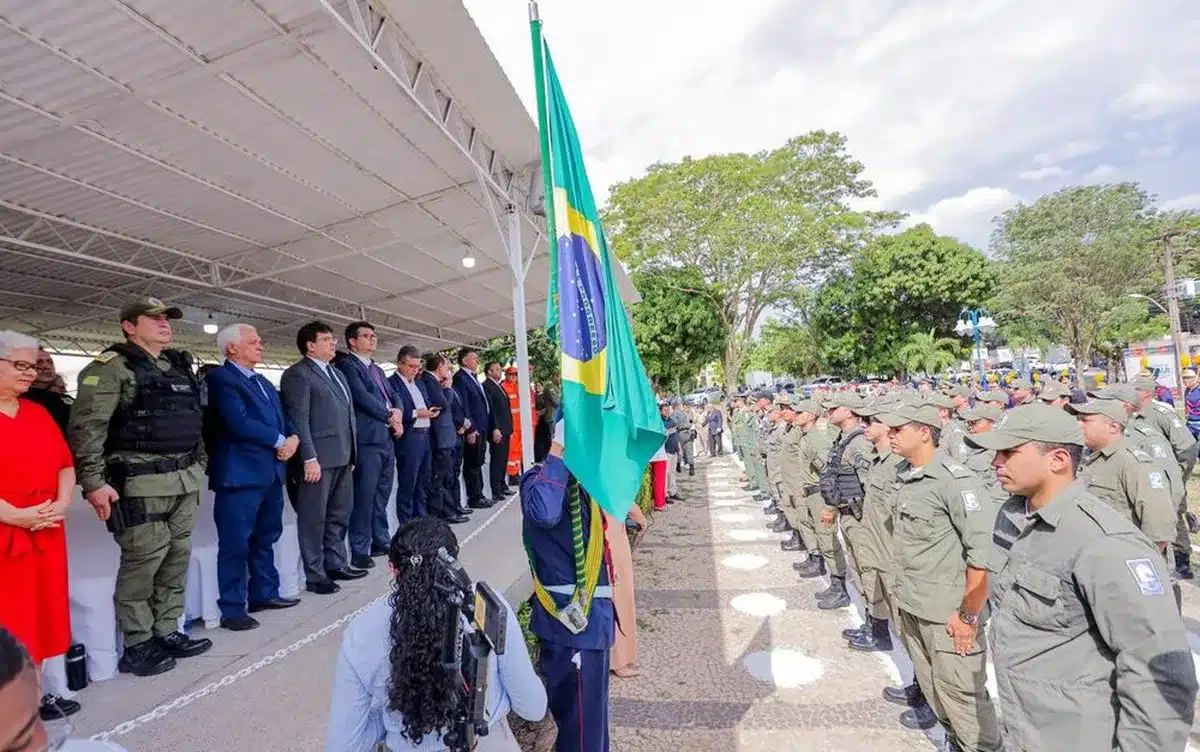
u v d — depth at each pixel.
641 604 6.34
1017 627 2.27
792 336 43.59
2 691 0.94
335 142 6.04
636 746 3.77
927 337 34.50
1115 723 2.01
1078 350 26.41
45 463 2.93
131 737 2.70
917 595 3.36
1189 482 9.91
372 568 5.34
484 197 7.21
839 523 5.85
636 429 3.08
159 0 3.84
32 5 3.71
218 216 7.52
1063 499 2.22
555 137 3.33
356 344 5.58
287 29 4.32
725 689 4.44
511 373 10.09
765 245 25.64
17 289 10.43
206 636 3.88
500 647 1.71
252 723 2.80
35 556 2.89
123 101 4.82
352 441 4.95
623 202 27.48
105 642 3.31
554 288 3.32
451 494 6.87
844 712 4.05
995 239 29.34
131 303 3.55
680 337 26.47
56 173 5.95
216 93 4.91
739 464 18.31
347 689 1.77
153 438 3.40
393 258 10.20
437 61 5.15
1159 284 26.80
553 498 2.67
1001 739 3.21
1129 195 26.75
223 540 4.01
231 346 4.17
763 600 6.29
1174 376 26.77
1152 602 1.87
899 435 3.51
